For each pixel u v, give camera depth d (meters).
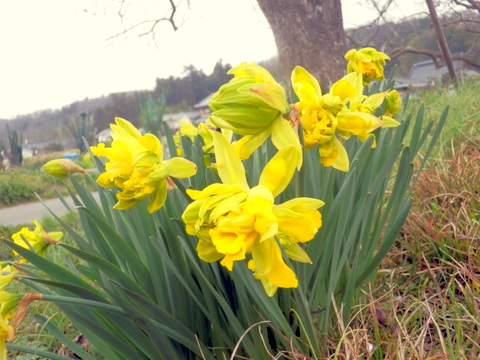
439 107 1.22
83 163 6.28
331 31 2.11
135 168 0.27
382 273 0.53
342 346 0.37
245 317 0.35
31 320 0.68
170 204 0.39
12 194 3.95
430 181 0.66
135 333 0.33
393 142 0.46
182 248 0.36
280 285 0.23
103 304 0.30
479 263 0.47
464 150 0.78
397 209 0.42
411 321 0.43
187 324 0.35
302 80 0.31
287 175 0.25
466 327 0.39
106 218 0.43
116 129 0.30
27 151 17.30
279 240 0.26
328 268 0.39
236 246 0.21
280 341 0.36
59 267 0.33
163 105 3.77
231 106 0.25
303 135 0.29
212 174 0.32
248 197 0.23
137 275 0.36
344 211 0.32
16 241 0.43
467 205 0.57
